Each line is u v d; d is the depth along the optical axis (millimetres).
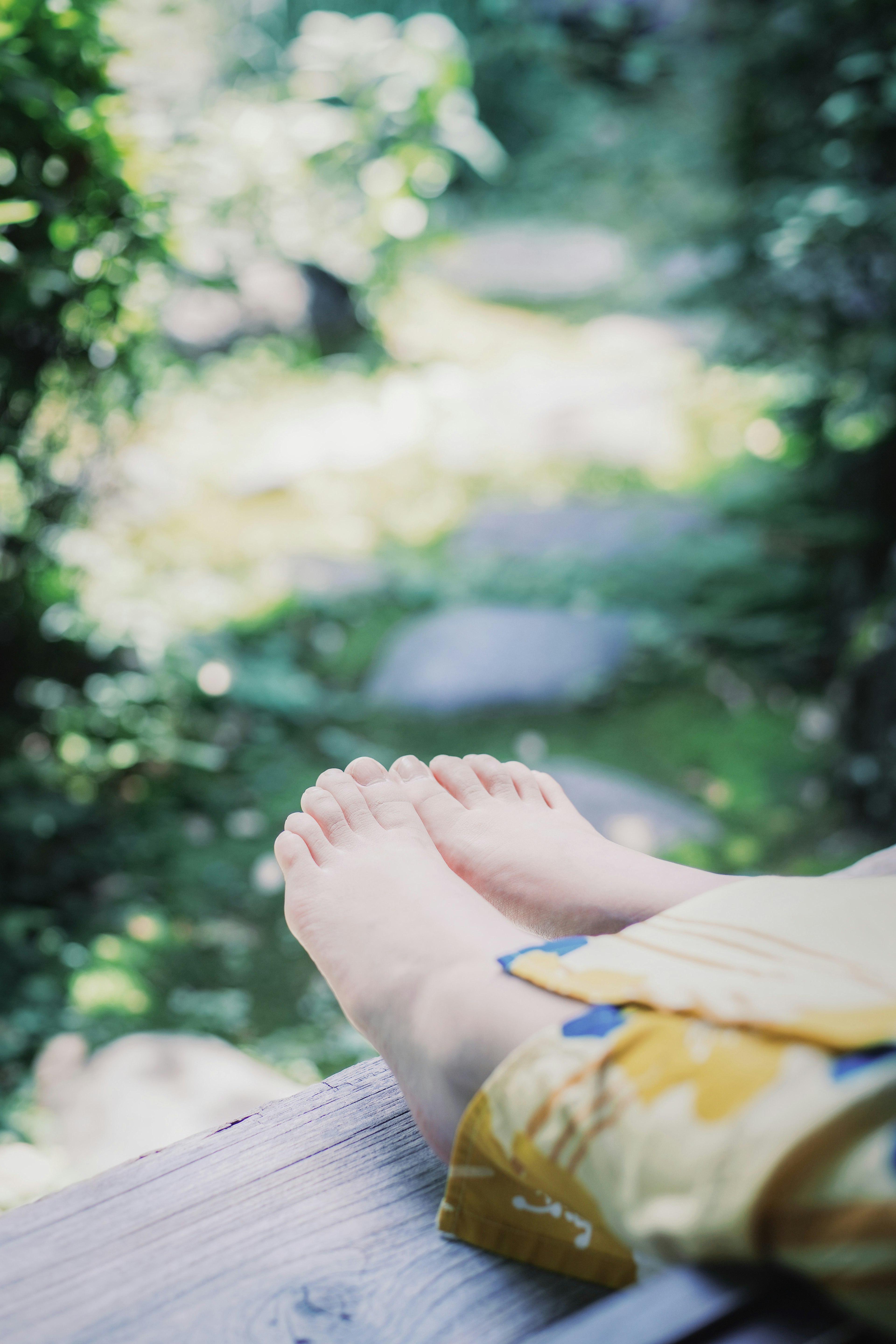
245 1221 780
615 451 5355
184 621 3908
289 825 957
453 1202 746
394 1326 701
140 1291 723
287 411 5402
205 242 3396
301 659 3934
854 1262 511
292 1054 2344
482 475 5191
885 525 3936
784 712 3676
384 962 803
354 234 5383
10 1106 2062
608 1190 603
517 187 8789
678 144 8414
